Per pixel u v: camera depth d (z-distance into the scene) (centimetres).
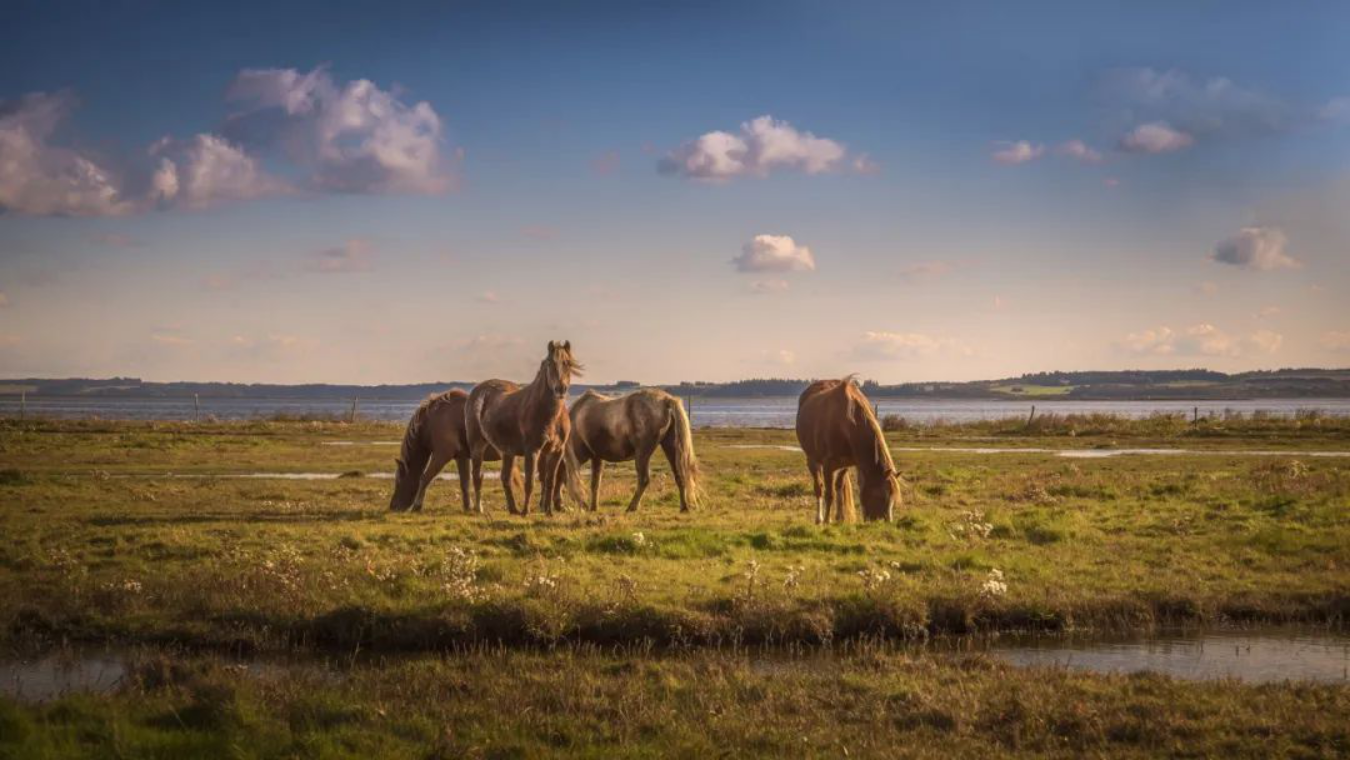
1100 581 1257
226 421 5281
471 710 803
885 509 1614
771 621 1077
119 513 1830
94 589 1198
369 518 1738
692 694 848
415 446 1911
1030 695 829
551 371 1705
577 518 1705
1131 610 1159
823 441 1669
